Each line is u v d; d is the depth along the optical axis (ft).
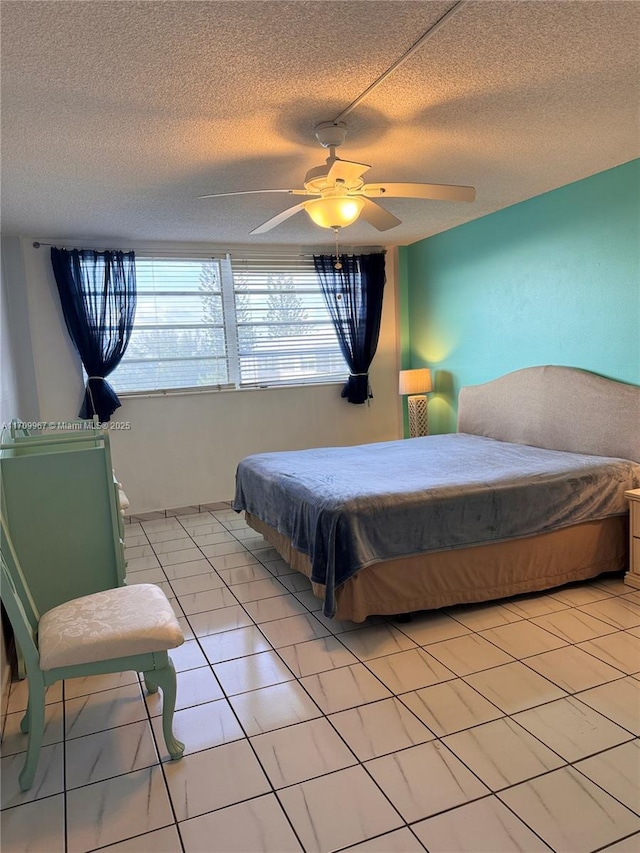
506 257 14.84
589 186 12.32
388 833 5.36
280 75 7.11
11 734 7.14
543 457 12.10
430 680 7.84
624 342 11.96
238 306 17.51
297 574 12.03
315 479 10.80
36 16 5.61
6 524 7.91
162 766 6.41
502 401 14.74
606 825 5.34
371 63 6.95
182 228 14.75
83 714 7.49
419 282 18.56
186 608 10.54
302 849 5.23
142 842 5.40
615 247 11.93
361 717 7.09
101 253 15.48
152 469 16.83
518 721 6.87
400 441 15.12
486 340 15.90
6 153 9.25
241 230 15.29
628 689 7.42
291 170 10.71
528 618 9.55
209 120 8.32
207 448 17.40
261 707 7.42
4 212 12.56
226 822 5.58
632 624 9.17
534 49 6.81
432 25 6.20
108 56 6.46
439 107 8.33
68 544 8.23
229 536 14.89
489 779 5.96
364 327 18.54
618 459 11.50
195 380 17.22
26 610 6.91
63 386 15.67
